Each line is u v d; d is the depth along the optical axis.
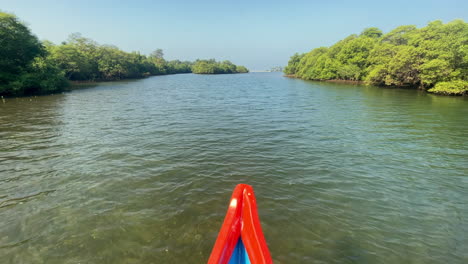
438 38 34.25
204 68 162.00
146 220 5.45
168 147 10.40
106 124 14.81
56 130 13.27
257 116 17.62
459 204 6.33
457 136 12.30
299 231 5.15
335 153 9.85
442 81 31.14
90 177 7.55
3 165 8.45
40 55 35.56
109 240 4.86
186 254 4.48
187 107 21.89
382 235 5.11
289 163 8.77
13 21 31.45
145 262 4.32
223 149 10.19
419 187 7.18
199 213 5.70
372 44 55.91
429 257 4.55
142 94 34.09
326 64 66.88
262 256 2.85
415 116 17.36
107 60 75.94
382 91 36.12
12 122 15.23
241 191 4.07
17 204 6.12
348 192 6.82
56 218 5.56
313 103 24.44
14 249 4.65
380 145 10.89
